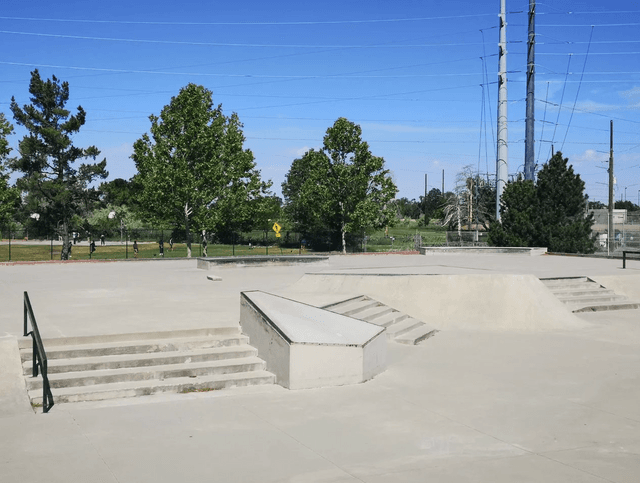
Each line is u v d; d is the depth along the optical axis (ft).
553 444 23.65
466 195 250.16
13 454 21.61
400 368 37.24
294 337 31.63
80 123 166.61
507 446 23.31
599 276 71.61
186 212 138.41
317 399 29.45
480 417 27.12
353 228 157.58
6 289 59.57
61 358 31.99
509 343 46.34
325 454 22.07
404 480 19.75
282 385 31.73
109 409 27.14
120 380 30.32
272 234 233.55
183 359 33.14
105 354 32.86
